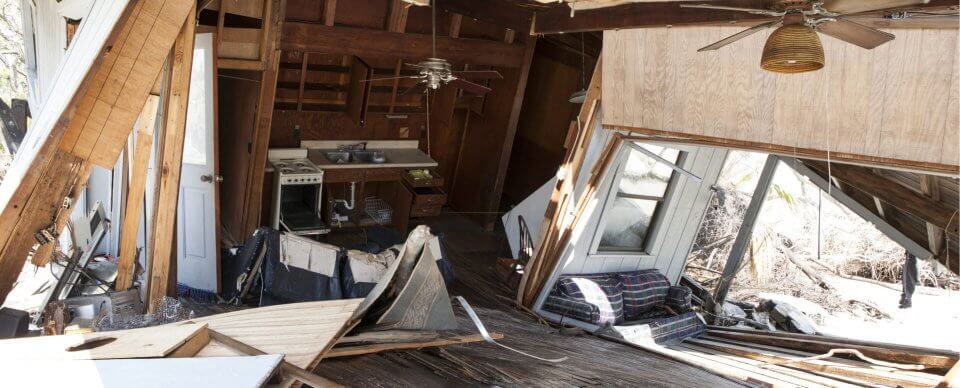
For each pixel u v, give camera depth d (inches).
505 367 168.7
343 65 389.1
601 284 307.7
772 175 326.6
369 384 131.6
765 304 380.2
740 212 508.7
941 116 172.4
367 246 305.3
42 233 182.4
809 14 130.0
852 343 224.8
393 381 136.3
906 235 270.2
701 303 353.1
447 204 465.7
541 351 205.5
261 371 84.0
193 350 100.5
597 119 285.6
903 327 410.3
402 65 402.0
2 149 488.1
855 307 443.2
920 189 236.8
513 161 486.9
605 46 265.7
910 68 174.2
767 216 521.3
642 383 179.5
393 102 402.0
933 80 171.2
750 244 481.4
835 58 189.6
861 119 190.1
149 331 109.8
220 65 301.7
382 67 396.8
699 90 235.3
